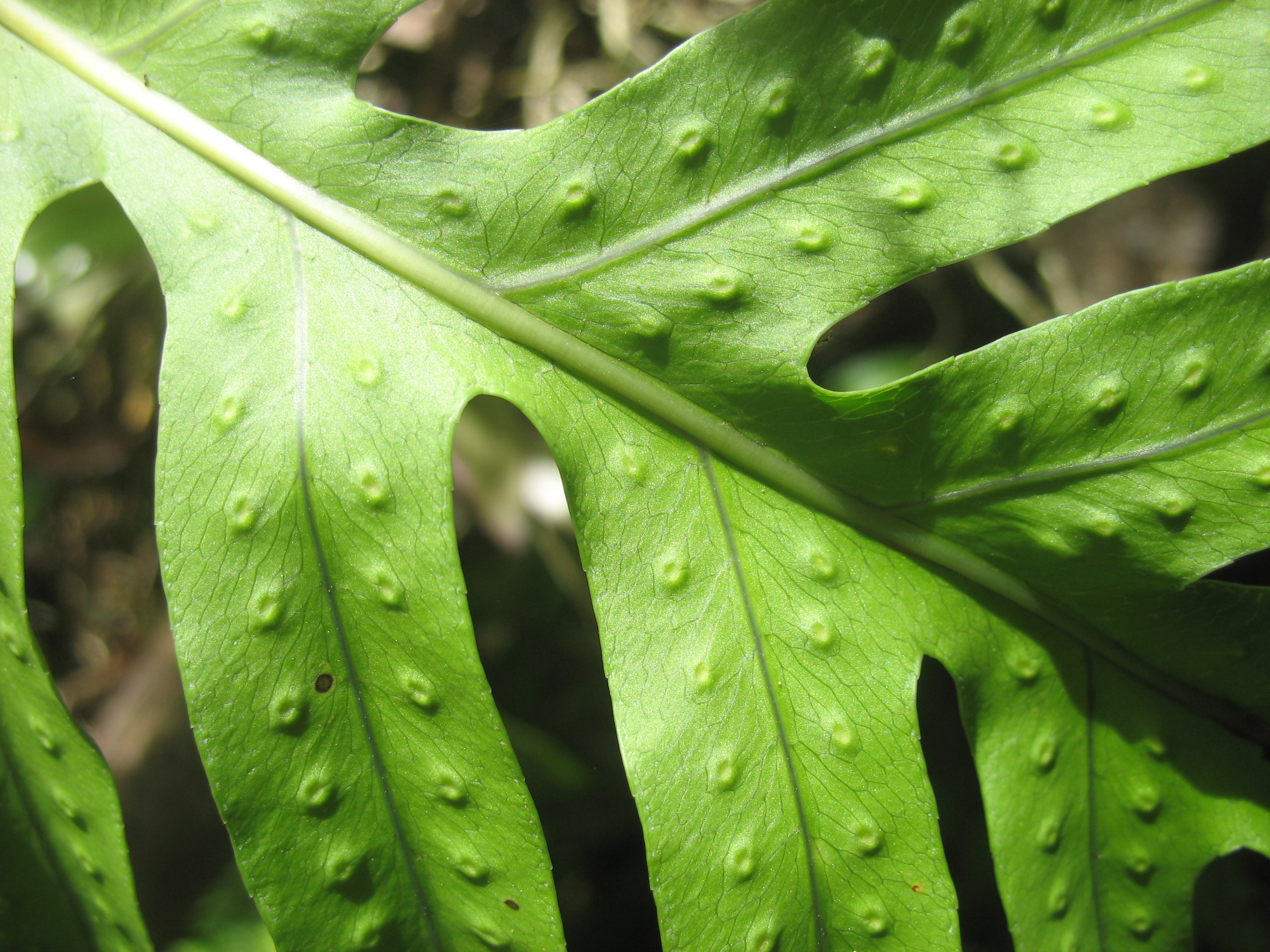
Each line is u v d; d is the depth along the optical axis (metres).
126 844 0.14
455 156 0.13
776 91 0.13
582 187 0.13
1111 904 0.14
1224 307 0.13
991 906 0.21
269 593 0.13
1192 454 0.13
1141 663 0.14
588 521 0.13
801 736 0.13
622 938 0.23
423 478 0.13
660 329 0.13
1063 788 0.14
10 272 0.13
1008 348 0.13
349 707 0.13
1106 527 0.13
